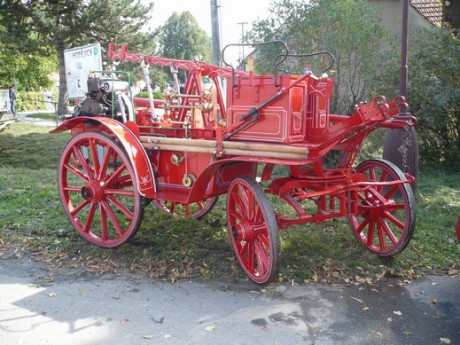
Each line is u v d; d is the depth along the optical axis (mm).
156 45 20797
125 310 3576
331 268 4363
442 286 4059
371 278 4180
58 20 16703
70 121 4875
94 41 18188
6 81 30938
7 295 3797
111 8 17203
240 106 4043
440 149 9430
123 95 4992
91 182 4758
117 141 4598
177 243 4953
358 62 8438
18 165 10516
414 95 8391
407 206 4254
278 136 3830
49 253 4703
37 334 3227
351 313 3562
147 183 4395
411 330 3326
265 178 4840
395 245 4402
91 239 4824
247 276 4137
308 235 5215
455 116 9156
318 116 4035
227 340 3174
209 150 4121
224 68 4727
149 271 4305
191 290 3928
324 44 8289
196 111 4641
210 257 4594
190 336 3223
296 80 3662
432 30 8969
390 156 6102
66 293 3848
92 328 3314
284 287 3990
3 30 16219
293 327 3346
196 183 4223
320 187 4234
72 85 9188
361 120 3689
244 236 3916
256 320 3439
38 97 30719
